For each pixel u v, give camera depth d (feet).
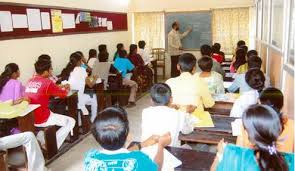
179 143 7.20
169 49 24.08
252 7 23.00
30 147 8.76
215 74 10.73
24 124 9.75
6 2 12.32
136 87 18.89
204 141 7.02
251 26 23.30
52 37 15.65
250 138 3.98
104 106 16.07
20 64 13.41
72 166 10.55
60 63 16.47
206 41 24.62
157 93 6.78
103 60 17.08
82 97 13.64
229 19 23.71
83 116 13.73
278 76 11.23
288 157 4.07
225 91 11.83
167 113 6.62
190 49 25.14
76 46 17.99
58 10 16.01
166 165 5.68
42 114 10.84
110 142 4.10
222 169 4.17
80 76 13.55
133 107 18.12
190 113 8.07
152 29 25.75
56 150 11.14
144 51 22.35
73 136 12.79
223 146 4.86
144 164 4.07
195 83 8.71
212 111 9.51
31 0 13.93
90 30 19.49
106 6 21.63
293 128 5.78
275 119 3.87
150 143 5.95
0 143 8.13
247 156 3.96
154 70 23.70
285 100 9.35
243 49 15.29
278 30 11.73
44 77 11.17
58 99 12.62
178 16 24.94
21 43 13.41
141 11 25.73
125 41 25.05
